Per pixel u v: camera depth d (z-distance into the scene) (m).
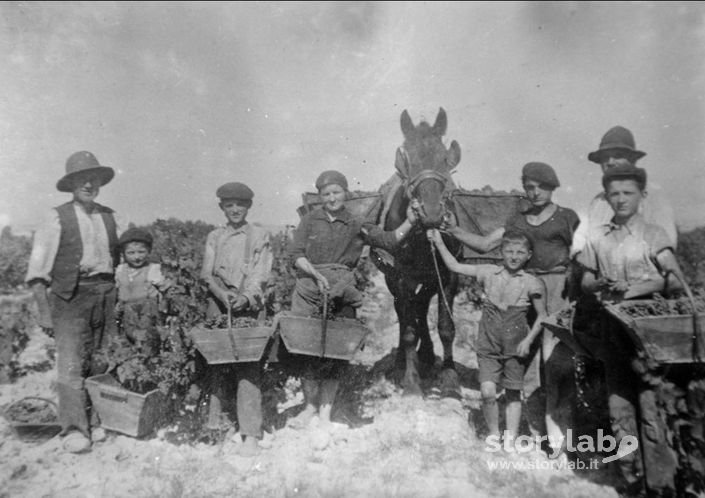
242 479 3.34
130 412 3.67
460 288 5.97
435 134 4.61
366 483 3.29
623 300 3.08
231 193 3.80
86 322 3.82
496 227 4.42
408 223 4.18
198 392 3.72
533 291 3.58
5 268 5.82
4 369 4.74
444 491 3.20
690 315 2.72
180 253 3.86
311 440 3.78
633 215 3.15
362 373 4.98
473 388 4.80
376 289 7.52
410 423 4.10
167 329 3.69
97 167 3.87
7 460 3.51
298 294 3.87
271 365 4.06
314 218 3.88
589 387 3.63
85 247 3.80
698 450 2.86
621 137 3.95
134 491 3.19
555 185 3.76
